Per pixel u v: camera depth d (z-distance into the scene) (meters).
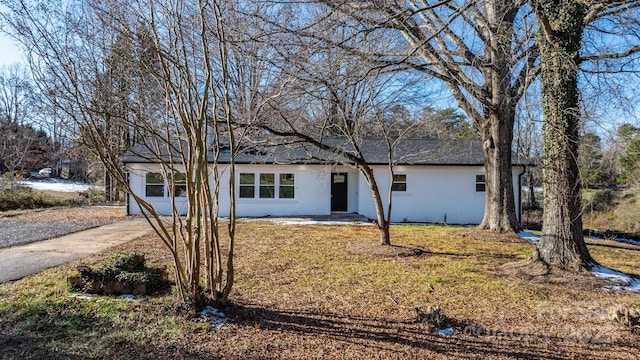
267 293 5.47
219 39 4.35
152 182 15.95
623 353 3.81
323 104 8.17
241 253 8.36
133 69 4.48
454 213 16.70
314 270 6.91
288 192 16.92
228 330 4.08
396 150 17.41
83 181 30.56
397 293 5.64
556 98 6.66
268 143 7.45
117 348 3.59
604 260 8.77
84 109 3.88
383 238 9.18
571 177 6.74
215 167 4.60
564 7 6.33
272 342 3.85
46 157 27.19
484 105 11.30
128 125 4.72
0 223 13.05
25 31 3.74
